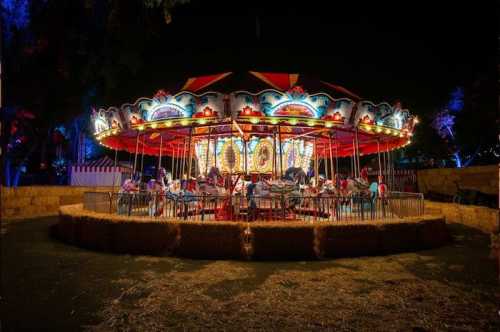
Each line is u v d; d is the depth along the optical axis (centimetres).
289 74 1147
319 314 408
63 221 910
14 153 2078
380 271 594
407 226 760
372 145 1481
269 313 411
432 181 2020
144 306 433
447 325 379
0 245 834
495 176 1617
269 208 864
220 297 465
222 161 1279
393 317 400
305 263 652
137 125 1012
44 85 1791
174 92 1102
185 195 827
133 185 1063
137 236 735
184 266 629
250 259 677
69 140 2461
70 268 616
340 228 705
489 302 446
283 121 920
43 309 424
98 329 368
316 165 1374
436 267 621
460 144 2455
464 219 1170
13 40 1608
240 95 893
